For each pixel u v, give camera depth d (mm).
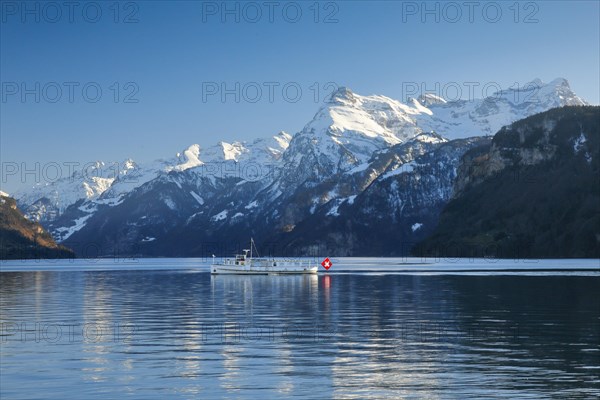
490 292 113750
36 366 48625
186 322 73688
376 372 46281
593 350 53750
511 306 88500
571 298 99875
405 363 49156
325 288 129875
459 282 146125
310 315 80125
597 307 86188
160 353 53625
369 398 39781
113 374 46000
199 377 45062
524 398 39312
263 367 48062
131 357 51906
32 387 42531
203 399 39750
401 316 78062
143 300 104062
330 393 40938
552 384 42406
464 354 52438
